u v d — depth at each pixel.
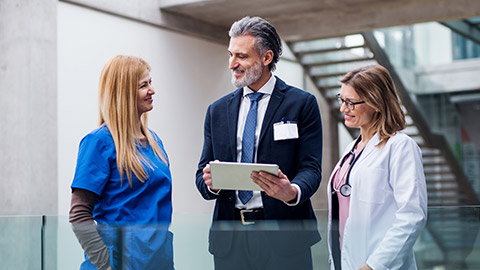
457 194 12.23
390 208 2.46
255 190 2.69
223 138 3.07
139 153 2.76
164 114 8.26
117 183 2.69
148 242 2.41
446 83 12.59
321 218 2.81
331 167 11.15
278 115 3.00
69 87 7.07
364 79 2.59
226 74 9.48
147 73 2.84
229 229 2.37
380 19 8.75
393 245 2.29
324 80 10.96
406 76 11.02
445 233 2.29
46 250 2.50
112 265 2.44
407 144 2.46
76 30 7.15
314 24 9.16
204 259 2.38
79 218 2.57
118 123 2.73
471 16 8.39
